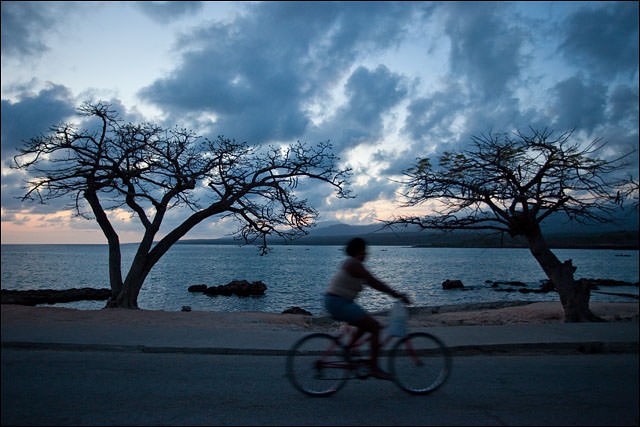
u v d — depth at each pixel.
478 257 122.75
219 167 14.01
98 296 32.06
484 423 4.09
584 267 72.75
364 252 4.81
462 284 39.50
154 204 13.98
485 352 7.41
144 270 13.52
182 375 5.50
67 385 4.96
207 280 47.75
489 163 11.99
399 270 63.88
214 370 5.80
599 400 4.86
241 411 4.27
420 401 4.72
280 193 14.44
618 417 4.34
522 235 12.86
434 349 5.09
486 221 12.60
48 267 74.75
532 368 6.32
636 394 5.11
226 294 34.41
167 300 31.22
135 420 3.96
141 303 29.69
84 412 4.13
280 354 6.81
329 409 4.40
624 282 42.09
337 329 10.71
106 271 63.94
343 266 4.75
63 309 10.93
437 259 108.25
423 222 12.81
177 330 8.19
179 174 13.52
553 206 11.82
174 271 62.69
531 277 52.53
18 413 4.07
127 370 5.67
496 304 19.94
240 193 14.18
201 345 6.98
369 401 4.69
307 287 40.06
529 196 11.63
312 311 25.36
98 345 6.82
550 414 4.38
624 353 7.59
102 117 12.98
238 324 10.38
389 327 4.94
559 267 12.52
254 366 6.06
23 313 9.78
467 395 4.96
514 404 4.67
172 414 4.14
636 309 16.02
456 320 13.43
